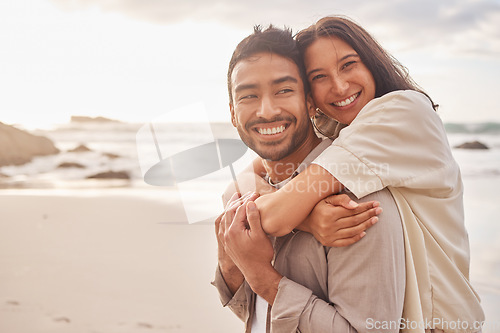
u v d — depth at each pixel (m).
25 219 7.34
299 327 1.17
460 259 1.29
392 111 1.23
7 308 4.18
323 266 1.22
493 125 15.47
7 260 5.41
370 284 1.11
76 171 13.55
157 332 3.65
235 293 1.49
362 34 1.45
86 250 5.75
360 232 1.12
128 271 4.99
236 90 1.28
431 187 1.22
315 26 1.43
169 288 4.58
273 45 1.26
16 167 13.89
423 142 1.23
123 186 10.77
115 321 3.86
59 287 4.60
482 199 8.09
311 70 1.40
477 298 1.28
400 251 1.14
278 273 1.26
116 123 17.97
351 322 1.11
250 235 1.25
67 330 3.70
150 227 6.67
